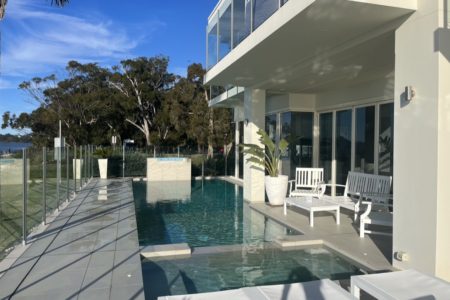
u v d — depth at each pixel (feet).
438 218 13.60
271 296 9.95
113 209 28.50
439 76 13.41
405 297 10.00
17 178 20.61
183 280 15.61
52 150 28.04
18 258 15.88
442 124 13.52
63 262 15.33
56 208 28.07
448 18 13.44
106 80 122.93
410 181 14.75
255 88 34.01
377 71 25.46
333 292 10.21
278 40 19.08
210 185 53.06
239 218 28.91
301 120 39.04
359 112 31.45
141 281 13.20
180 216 30.25
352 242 19.63
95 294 12.04
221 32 28.81
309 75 27.30
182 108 95.86
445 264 13.75
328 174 36.63
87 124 116.78
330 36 18.43
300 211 29.14
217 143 76.43
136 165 64.03
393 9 14.46
